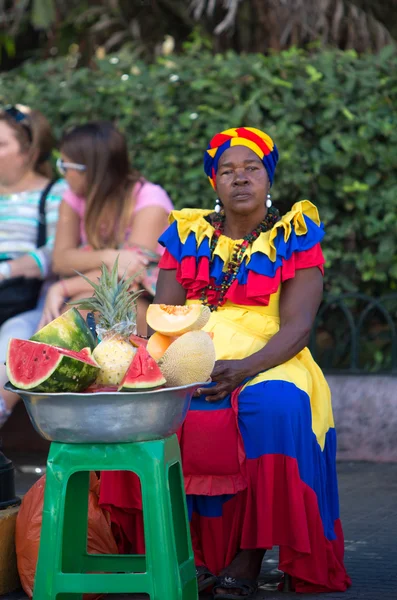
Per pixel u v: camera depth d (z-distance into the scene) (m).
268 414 4.16
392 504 5.88
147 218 6.40
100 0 10.88
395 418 7.12
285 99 7.37
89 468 3.66
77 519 4.07
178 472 3.92
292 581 4.30
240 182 4.60
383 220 7.33
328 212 7.42
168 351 3.73
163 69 7.81
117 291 3.77
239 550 4.30
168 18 10.70
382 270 7.42
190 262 4.65
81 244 6.70
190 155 7.59
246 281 4.58
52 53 11.31
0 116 7.00
